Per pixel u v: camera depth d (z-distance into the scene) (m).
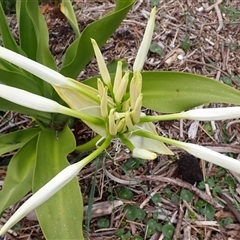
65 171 0.27
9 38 0.39
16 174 0.38
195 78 0.39
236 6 0.70
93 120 0.30
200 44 0.62
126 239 0.43
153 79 0.40
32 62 0.29
